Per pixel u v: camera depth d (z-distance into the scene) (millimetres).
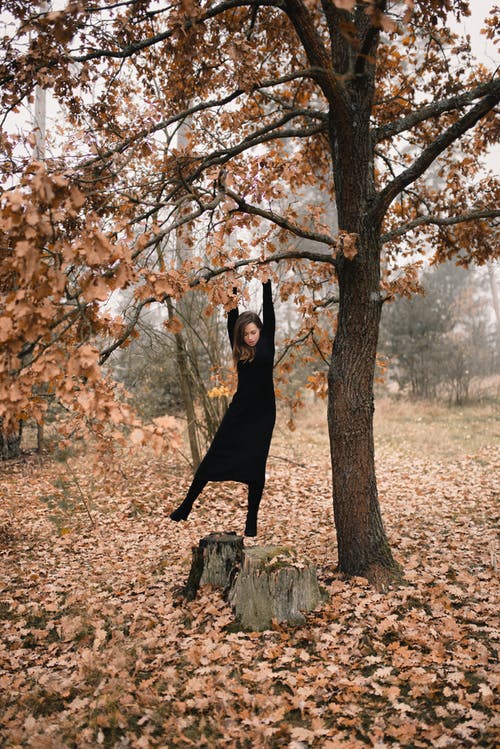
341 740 2887
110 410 2410
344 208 4652
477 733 2910
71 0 2840
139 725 3113
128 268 2596
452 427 14164
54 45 4055
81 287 2463
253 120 5547
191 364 9633
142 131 4332
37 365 2383
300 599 4254
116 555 6312
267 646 3895
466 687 3312
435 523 6961
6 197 2178
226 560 4742
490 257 6352
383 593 4613
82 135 4465
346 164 4480
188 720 3109
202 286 4059
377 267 4781
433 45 5480
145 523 7484
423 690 3281
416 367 18406
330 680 3453
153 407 11523
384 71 5832
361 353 4801
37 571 5875
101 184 4262
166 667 3711
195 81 5355
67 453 10023
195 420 9453
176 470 9992
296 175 4148
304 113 4887
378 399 18594
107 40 4383
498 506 7512
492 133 5582
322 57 3834
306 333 5887
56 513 7957
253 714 3129
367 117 4562
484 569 5238
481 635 3947
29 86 4188
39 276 2305
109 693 3387
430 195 6508
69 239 3102
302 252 4633
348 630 4012
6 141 3824
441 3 3729
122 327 3771
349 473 4836
